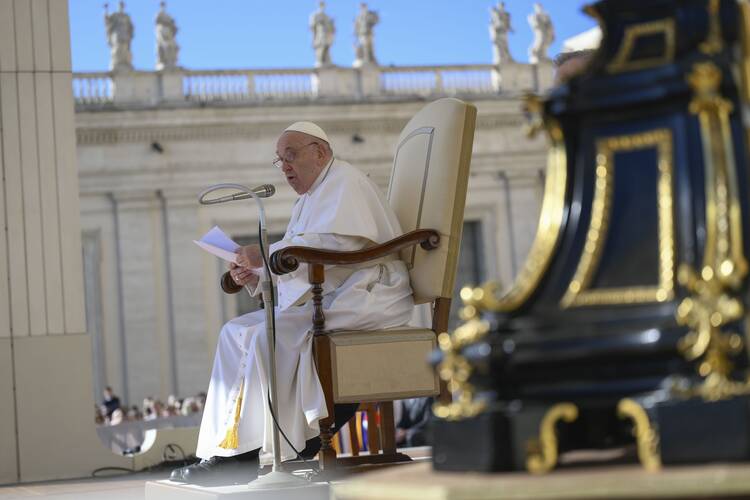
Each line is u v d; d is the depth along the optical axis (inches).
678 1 294.0
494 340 287.1
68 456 1234.0
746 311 267.6
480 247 5019.7
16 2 1306.6
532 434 275.1
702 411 260.4
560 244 296.8
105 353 4517.7
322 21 4798.2
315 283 726.5
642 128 292.0
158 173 4589.1
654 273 280.2
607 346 272.4
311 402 716.7
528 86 5054.1
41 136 1296.8
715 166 279.1
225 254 749.3
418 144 816.3
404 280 778.8
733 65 283.7
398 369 735.1
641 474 252.2
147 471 1243.2
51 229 1280.8
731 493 237.5
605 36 302.7
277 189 4682.6
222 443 720.3
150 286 4569.4
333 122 4734.3
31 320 1253.1
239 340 735.7
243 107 4633.4
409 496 260.1
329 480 705.6
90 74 4584.2
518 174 5022.1
